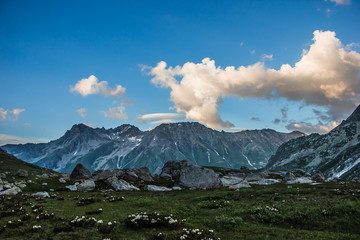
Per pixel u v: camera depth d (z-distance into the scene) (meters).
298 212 22.14
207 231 17.14
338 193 32.53
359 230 18.62
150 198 34.50
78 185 49.84
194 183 53.44
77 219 18.48
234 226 19.59
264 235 17.08
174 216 22.31
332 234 17.50
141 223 18.36
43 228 17.16
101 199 34.19
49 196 35.72
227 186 56.22
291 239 16.25
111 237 15.19
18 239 14.70
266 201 29.14
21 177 59.59
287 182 64.12
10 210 23.27
